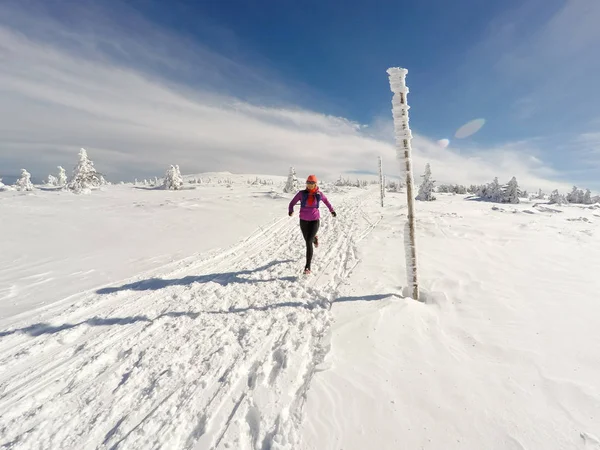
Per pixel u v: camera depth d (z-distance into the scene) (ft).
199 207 56.49
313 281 16.99
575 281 14.76
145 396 8.34
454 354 9.36
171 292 15.99
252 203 65.62
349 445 6.45
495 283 14.78
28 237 29.50
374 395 7.79
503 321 11.09
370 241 26.09
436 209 53.06
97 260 22.35
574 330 10.17
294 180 120.88
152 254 24.22
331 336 10.65
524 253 20.33
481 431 6.56
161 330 11.98
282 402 7.80
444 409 7.22
